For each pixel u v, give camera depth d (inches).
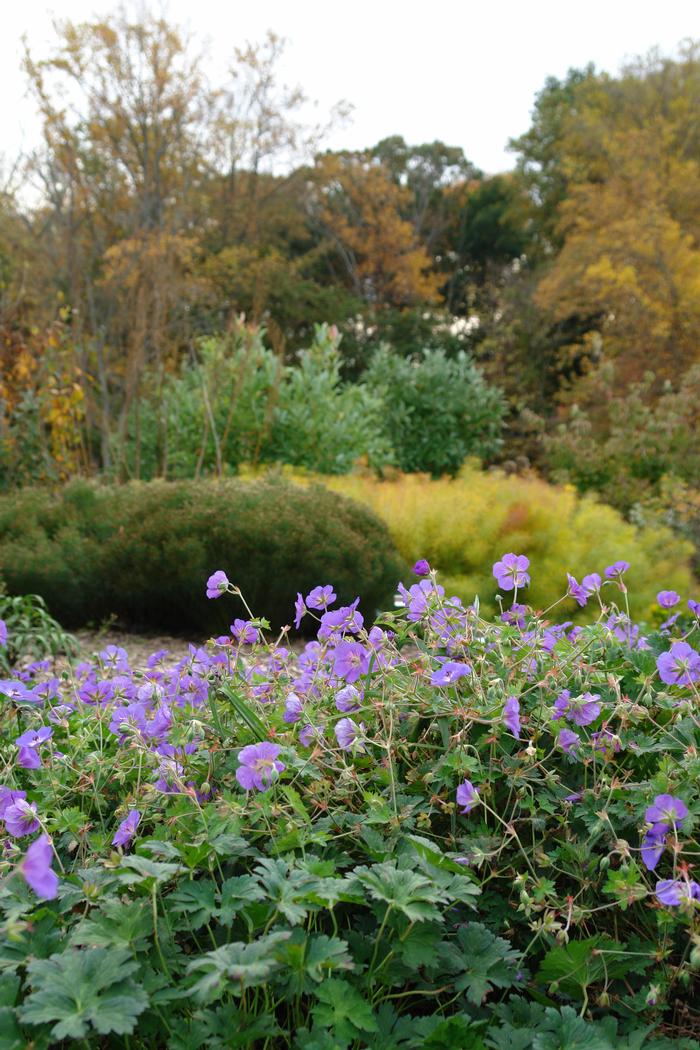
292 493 249.0
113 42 835.4
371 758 72.0
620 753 73.7
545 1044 52.1
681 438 439.8
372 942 58.1
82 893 57.2
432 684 71.6
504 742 70.0
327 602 85.0
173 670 87.9
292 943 52.0
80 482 273.0
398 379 553.0
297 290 1002.7
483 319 1189.7
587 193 924.6
